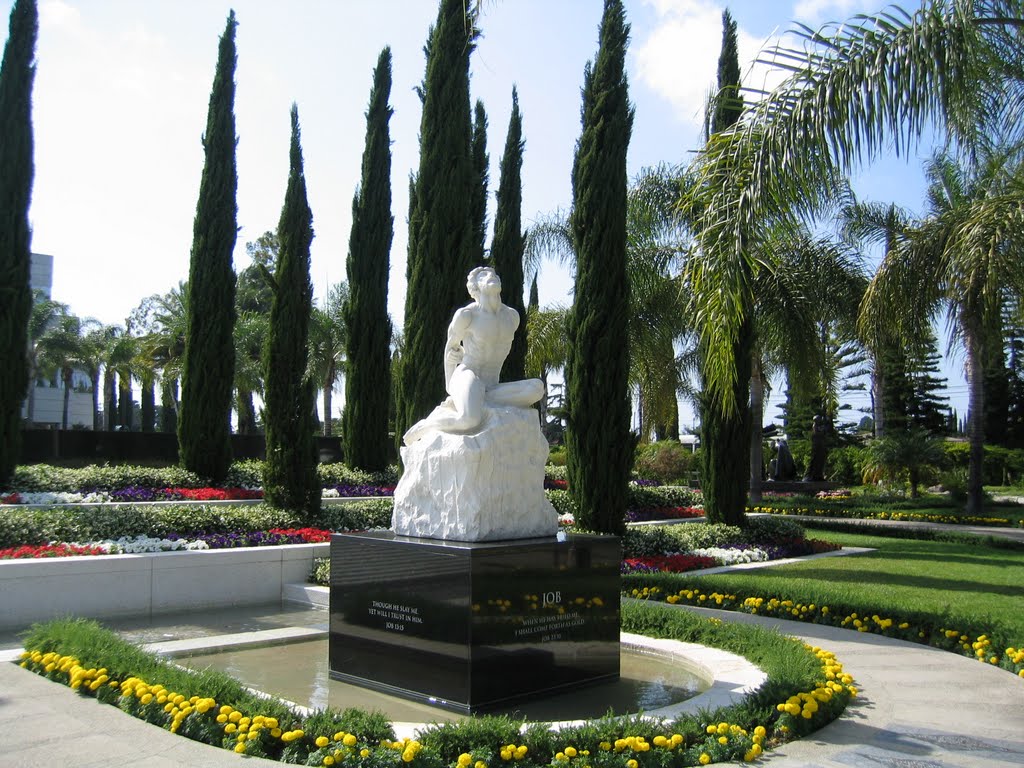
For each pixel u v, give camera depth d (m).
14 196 14.74
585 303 13.52
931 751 4.78
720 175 8.05
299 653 7.50
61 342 44.19
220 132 18.09
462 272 15.27
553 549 6.20
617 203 13.48
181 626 9.08
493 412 6.61
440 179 15.12
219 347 17.72
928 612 8.18
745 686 5.89
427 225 15.11
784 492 33.19
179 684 5.28
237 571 10.50
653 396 23.03
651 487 20.25
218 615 9.79
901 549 16.11
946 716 5.50
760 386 24.20
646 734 4.62
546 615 6.12
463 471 6.40
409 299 15.20
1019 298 11.23
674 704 5.57
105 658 5.92
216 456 17.55
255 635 8.02
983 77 7.68
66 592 9.16
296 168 13.88
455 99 15.27
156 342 41.44
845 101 7.23
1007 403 43.91
